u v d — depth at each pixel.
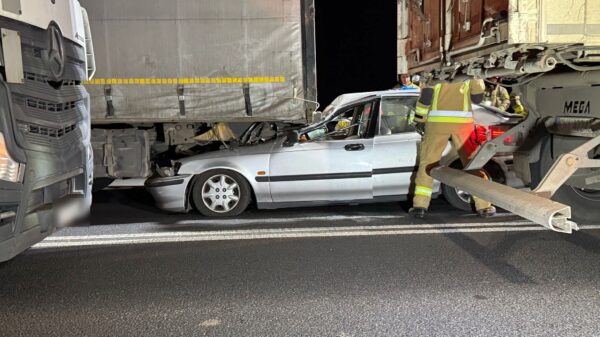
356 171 7.18
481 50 5.22
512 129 6.37
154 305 4.32
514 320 3.94
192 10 8.21
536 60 4.81
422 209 6.88
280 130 8.49
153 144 9.34
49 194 4.26
